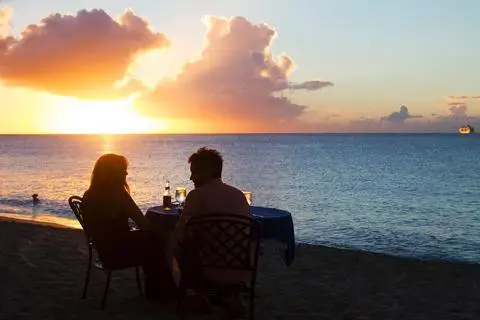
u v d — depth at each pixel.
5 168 52.91
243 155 87.06
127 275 7.07
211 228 4.63
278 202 25.05
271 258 8.40
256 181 37.44
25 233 10.38
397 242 14.66
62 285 6.51
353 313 5.74
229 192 4.84
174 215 5.42
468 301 6.36
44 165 58.59
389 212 21.44
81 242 9.56
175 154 92.44
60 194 28.17
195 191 4.82
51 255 8.29
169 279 5.73
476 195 28.53
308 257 8.76
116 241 5.37
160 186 32.81
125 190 5.36
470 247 13.88
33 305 5.69
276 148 126.88
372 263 8.36
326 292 6.59
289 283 6.99
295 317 5.54
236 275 4.68
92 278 6.89
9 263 7.62
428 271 7.92
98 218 5.28
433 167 54.59
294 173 45.78
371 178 40.34
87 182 36.22
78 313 5.43
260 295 6.32
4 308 5.57
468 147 130.12
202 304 5.41
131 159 72.75
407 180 38.66
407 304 6.18
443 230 16.81
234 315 5.23
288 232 5.48
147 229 5.41
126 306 5.67
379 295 6.54
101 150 115.31
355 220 19.08
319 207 23.08
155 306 5.67
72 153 98.62
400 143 174.88
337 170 49.97
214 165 4.89
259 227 4.60
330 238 15.34
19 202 24.08
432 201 25.72
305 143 179.88
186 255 4.68
